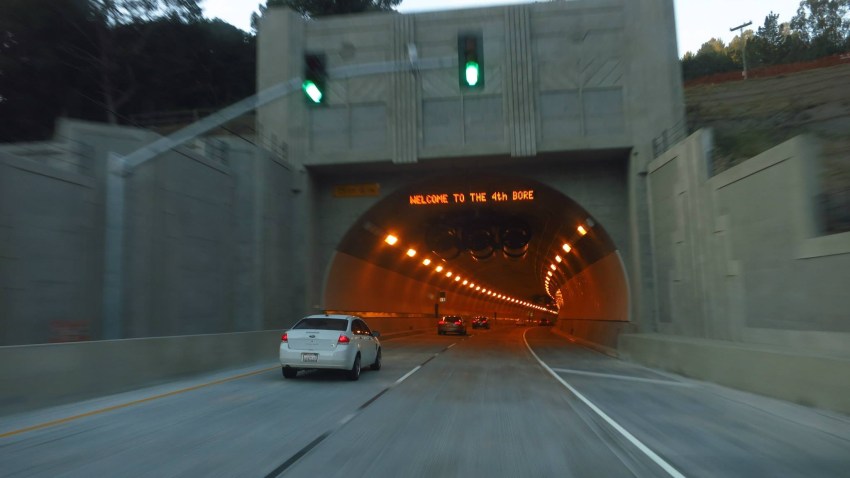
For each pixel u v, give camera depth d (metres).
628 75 24.94
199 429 8.83
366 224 30.42
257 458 7.11
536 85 25.28
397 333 44.69
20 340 14.80
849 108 31.62
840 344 11.80
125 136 18.36
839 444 8.11
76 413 9.96
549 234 38.41
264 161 24.56
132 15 42.47
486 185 29.78
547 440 8.34
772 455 7.50
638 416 10.32
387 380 15.56
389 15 26.42
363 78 26.50
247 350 18.94
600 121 24.98
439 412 10.61
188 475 6.34
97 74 43.22
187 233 20.47
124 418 9.64
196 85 48.44
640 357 20.86
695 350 15.89
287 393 12.82
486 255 39.59
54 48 40.38
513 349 29.38
